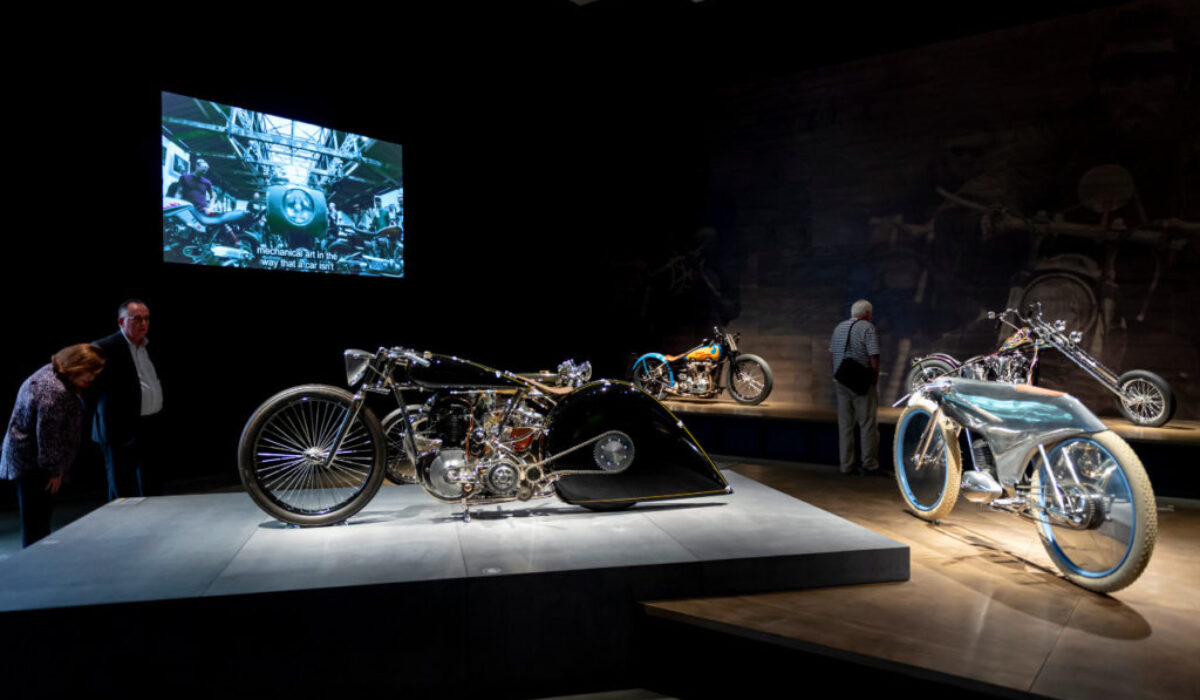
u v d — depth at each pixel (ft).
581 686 9.27
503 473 11.28
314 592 8.44
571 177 31.96
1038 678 7.41
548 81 29.66
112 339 13.99
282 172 22.68
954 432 13.74
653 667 9.44
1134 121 22.74
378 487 11.66
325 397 11.51
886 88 26.84
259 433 11.31
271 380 22.76
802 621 8.93
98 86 18.81
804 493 17.89
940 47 25.77
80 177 18.61
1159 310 22.47
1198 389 21.94
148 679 8.09
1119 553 10.21
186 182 20.53
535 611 9.07
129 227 19.47
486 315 29.19
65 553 9.90
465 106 27.91
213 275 21.24
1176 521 14.89
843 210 27.81
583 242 32.45
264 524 11.54
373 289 25.35
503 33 26.00
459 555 9.80
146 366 14.46
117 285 19.30
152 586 8.53
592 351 32.78
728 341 28.37
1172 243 22.26
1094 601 9.78
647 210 31.65
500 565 9.33
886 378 27.12
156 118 19.86
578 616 9.22
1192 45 21.91
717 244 30.37
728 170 30.04
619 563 9.46
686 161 30.86
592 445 11.98
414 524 11.52
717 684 8.92
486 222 28.99
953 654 8.00
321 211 23.72
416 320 26.84
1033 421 10.67
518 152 29.96
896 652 8.05
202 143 20.83
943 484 14.56
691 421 25.18
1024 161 24.50
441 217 27.45
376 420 11.76
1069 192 23.79
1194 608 9.51
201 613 8.16
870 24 25.68
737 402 28.32
